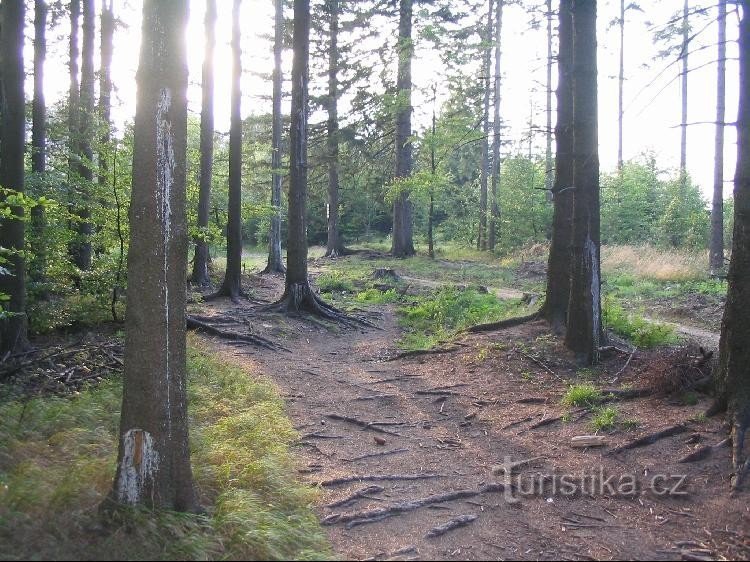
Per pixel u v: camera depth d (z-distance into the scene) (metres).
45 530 4.11
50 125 14.01
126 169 11.98
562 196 11.13
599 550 4.82
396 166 28.55
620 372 9.07
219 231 15.67
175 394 4.63
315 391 9.37
